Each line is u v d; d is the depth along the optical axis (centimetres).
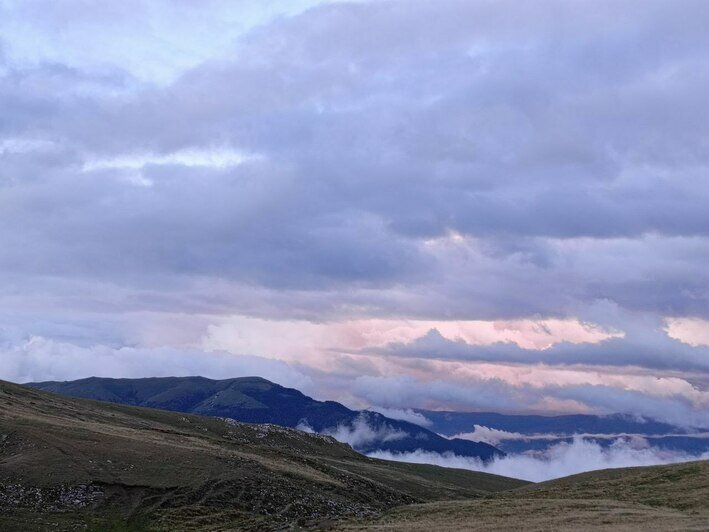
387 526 7275
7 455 10194
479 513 7750
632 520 6378
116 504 9356
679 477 9231
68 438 11081
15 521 8506
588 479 10850
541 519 6812
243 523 9238
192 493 9925
